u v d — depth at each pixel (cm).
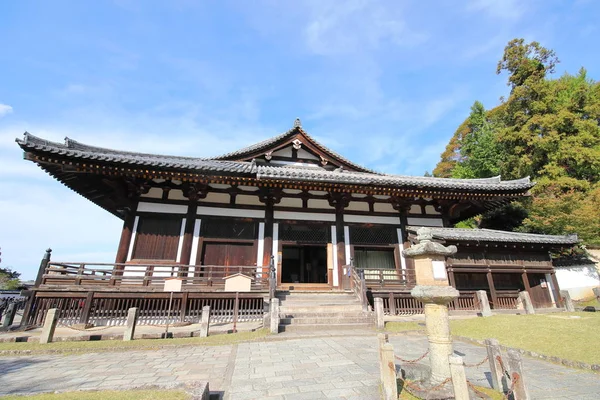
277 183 1391
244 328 1007
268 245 1464
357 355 693
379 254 1628
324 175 1452
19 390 488
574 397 455
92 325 1020
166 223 1416
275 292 1261
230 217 1474
